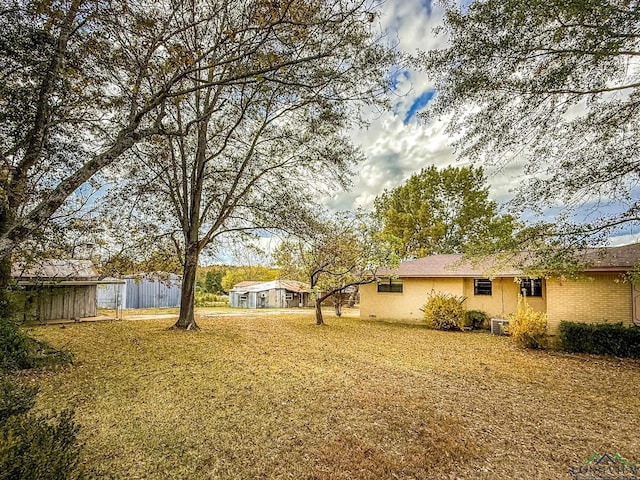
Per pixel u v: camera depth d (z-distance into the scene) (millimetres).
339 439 3775
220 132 9953
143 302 22297
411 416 4441
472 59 5750
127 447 3492
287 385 5613
